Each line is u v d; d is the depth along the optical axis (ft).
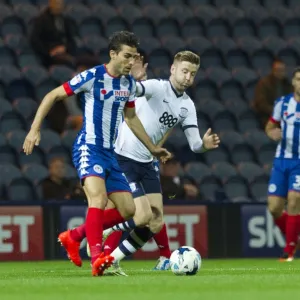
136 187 109.29
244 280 84.12
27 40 229.25
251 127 223.51
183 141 209.97
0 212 156.04
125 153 111.96
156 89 110.52
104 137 95.61
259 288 74.08
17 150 195.00
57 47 215.31
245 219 168.55
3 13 237.45
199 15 258.78
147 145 101.50
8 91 212.43
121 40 94.38
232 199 196.75
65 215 159.22
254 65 247.91
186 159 207.72
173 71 111.45
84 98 96.02
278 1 269.85
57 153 195.52
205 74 239.09
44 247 158.10
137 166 111.86
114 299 64.08
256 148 215.31
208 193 196.24
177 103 112.16
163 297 65.21
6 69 218.79
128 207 97.19
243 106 230.07
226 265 135.13
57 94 94.17
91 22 243.19
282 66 214.07
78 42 233.96
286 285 77.51
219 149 210.79
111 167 96.58
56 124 200.34
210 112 227.20
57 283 81.87
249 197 198.18
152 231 113.39
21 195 181.88
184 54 110.22
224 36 255.70
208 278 87.66
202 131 218.59
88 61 212.84
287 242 151.94
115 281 83.20
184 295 66.90
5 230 156.35
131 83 97.25
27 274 104.88
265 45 255.09
